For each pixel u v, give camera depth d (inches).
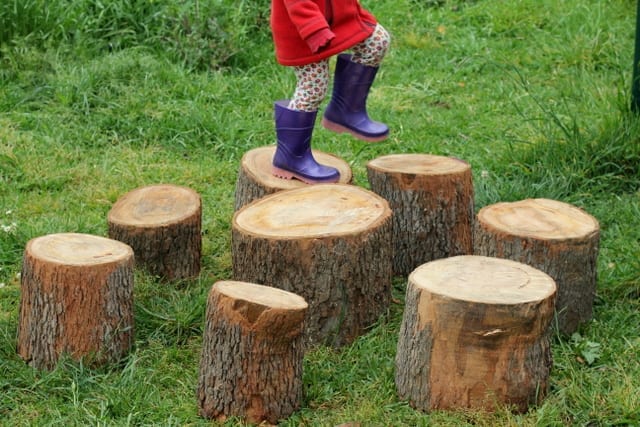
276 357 177.8
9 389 189.6
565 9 430.9
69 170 302.5
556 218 216.5
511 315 172.6
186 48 381.7
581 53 389.1
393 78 385.1
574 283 208.4
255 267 202.5
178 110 340.2
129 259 199.3
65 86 347.3
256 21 411.8
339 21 230.8
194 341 208.8
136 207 239.3
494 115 350.6
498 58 396.5
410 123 343.9
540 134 318.7
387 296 212.5
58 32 380.2
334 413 182.2
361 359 198.4
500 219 215.0
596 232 210.1
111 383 191.6
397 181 235.3
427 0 447.8
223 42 383.9
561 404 181.6
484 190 276.5
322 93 234.4
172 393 190.2
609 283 231.3
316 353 201.5
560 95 355.9
